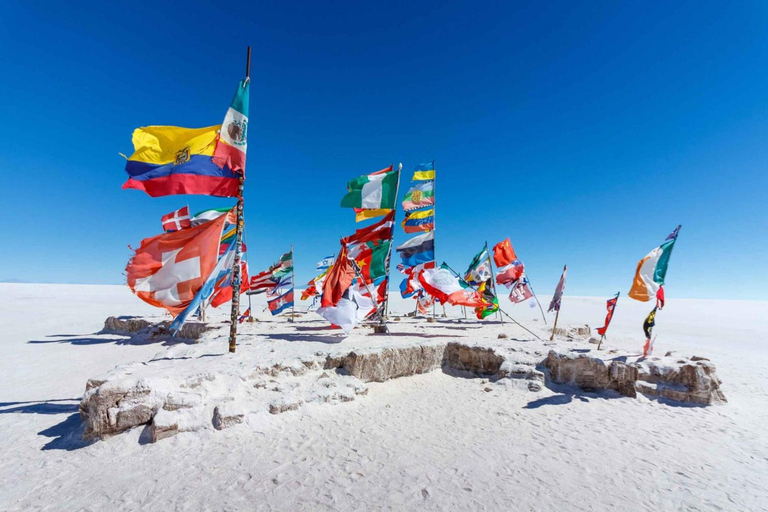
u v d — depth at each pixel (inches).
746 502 229.1
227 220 439.2
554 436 326.0
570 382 455.5
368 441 302.5
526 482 245.8
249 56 446.0
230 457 261.1
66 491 214.8
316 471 249.6
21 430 297.6
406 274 849.5
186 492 218.1
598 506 220.4
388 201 649.0
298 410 341.7
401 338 598.2
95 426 268.1
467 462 272.1
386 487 233.5
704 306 2412.6
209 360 400.2
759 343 908.6
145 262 411.2
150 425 278.8
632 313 1795.0
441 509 211.3
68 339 791.1
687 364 436.1
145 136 414.3
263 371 376.5
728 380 542.6
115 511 198.2
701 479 256.7
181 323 382.9
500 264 790.5
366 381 442.3
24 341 769.6
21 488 216.2
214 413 302.8
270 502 212.1
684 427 354.0
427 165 784.9
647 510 217.9
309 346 496.1
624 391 436.1
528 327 846.5
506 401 417.1
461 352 530.3
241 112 438.9
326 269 978.7
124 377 303.3
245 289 814.5
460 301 652.7
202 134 427.5
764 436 336.2
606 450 299.9
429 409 389.1
